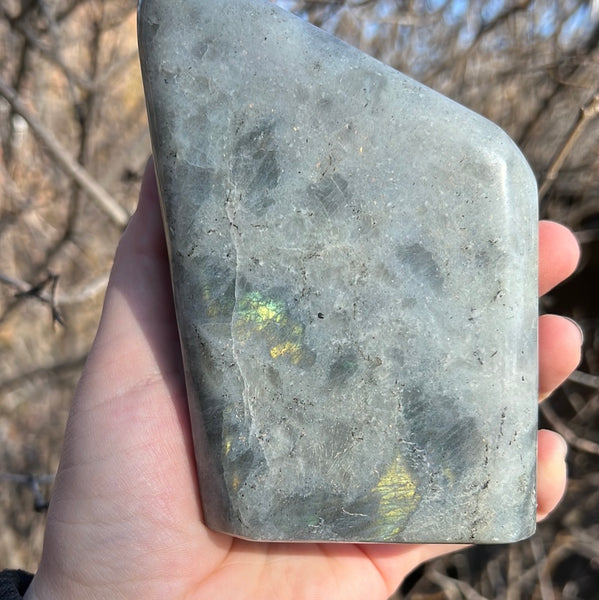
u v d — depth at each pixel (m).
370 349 0.14
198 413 0.14
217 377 0.14
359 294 0.14
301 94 0.14
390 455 0.14
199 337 0.14
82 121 0.36
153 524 0.16
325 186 0.14
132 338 0.17
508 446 0.14
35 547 0.37
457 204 0.14
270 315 0.14
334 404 0.14
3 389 0.36
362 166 0.14
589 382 0.35
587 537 0.35
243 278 0.14
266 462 0.14
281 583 0.17
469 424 0.14
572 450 0.39
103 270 0.38
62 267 0.39
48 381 0.40
